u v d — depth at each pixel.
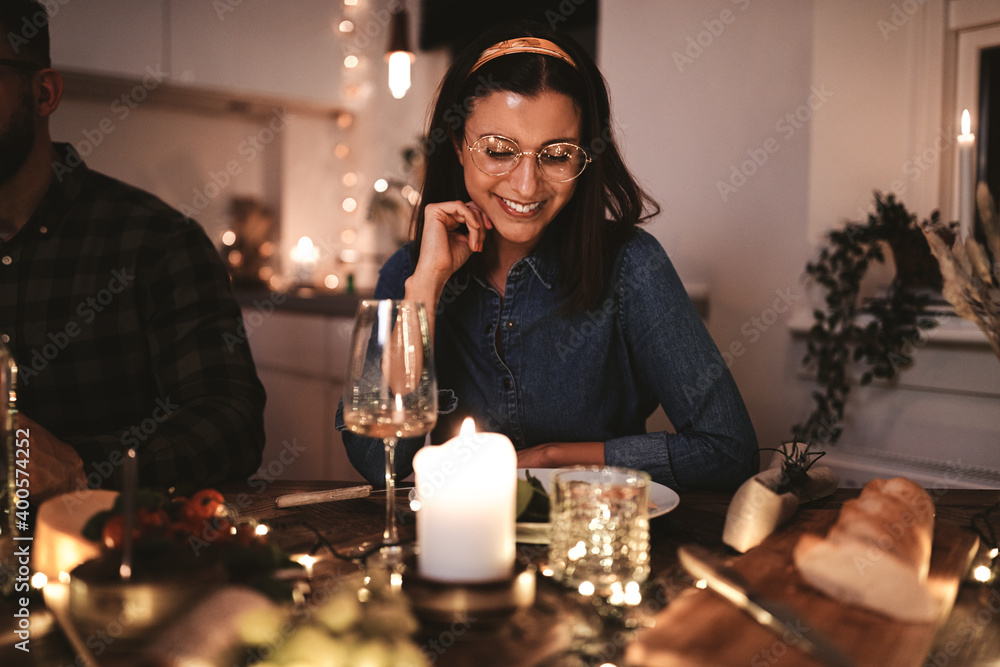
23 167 1.22
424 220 1.10
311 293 3.47
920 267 1.72
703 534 0.75
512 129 1.01
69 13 3.02
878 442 1.80
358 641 0.43
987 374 1.60
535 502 0.72
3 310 1.27
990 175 1.80
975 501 0.88
